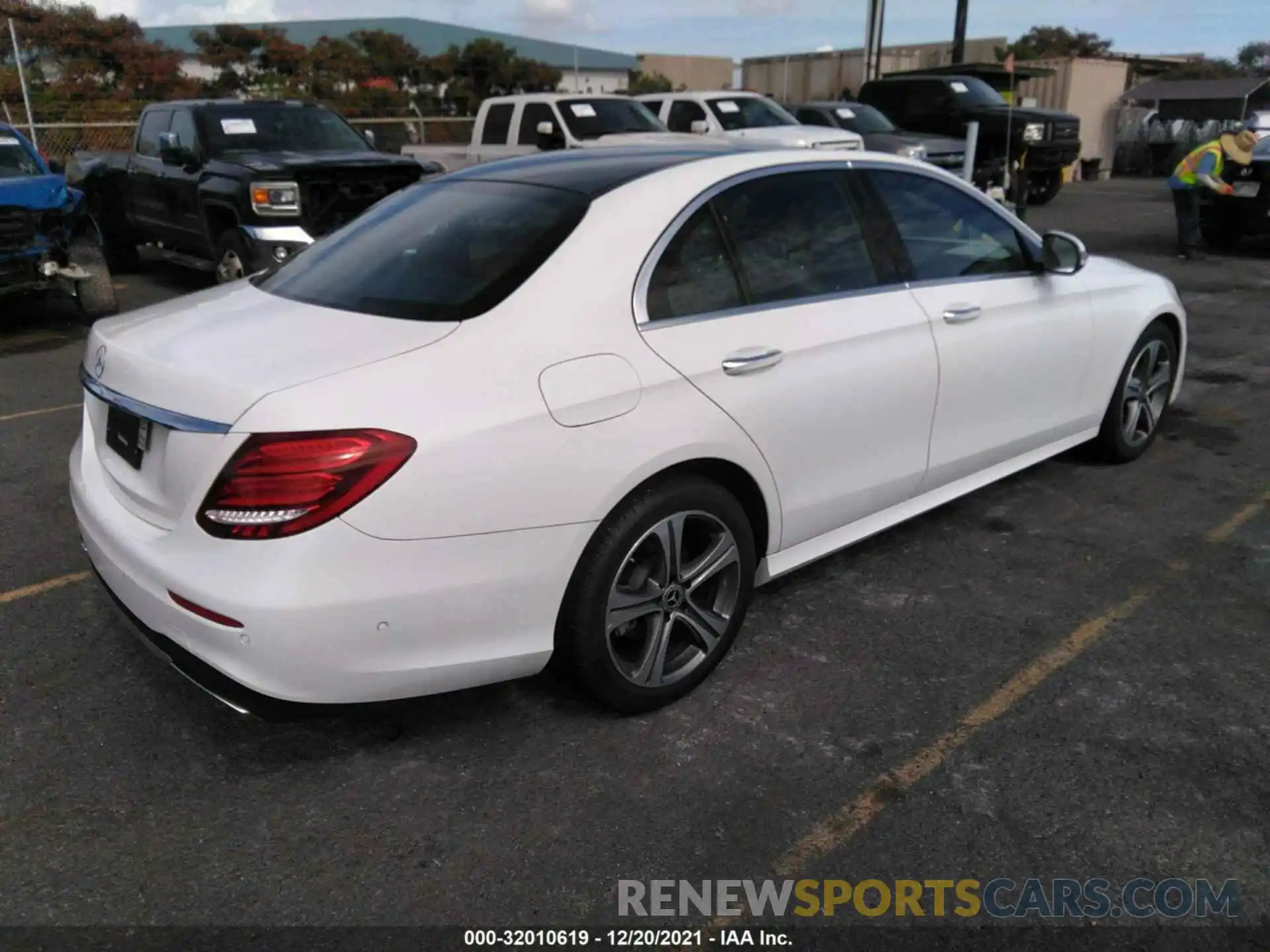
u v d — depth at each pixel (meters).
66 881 2.51
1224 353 7.57
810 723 3.12
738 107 14.30
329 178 8.70
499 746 3.03
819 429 3.42
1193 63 39.66
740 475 3.25
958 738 3.04
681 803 2.78
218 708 3.22
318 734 3.09
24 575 4.11
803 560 3.63
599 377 2.82
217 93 28.12
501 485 2.62
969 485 4.29
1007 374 4.20
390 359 2.62
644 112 13.30
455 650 2.69
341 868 2.55
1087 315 4.59
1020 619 3.73
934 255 3.96
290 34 49.81
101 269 8.84
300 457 2.42
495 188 3.44
